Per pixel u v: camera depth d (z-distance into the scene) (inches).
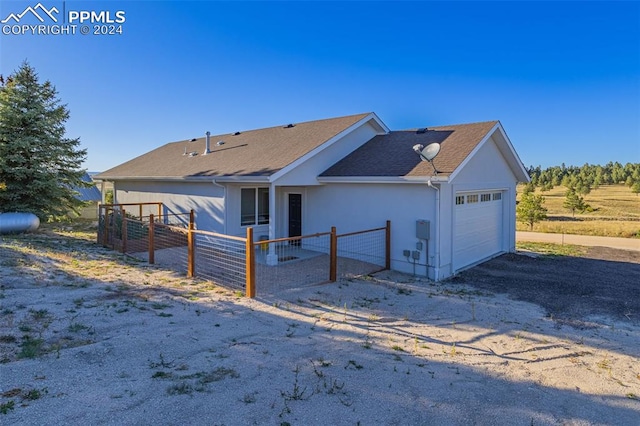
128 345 190.9
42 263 350.6
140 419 126.8
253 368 173.6
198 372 165.8
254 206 515.5
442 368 186.5
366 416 138.1
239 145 615.8
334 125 531.8
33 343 183.5
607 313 284.8
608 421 144.4
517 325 256.7
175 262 414.3
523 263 469.7
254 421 130.5
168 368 168.2
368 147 512.1
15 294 256.1
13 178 619.2
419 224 386.0
